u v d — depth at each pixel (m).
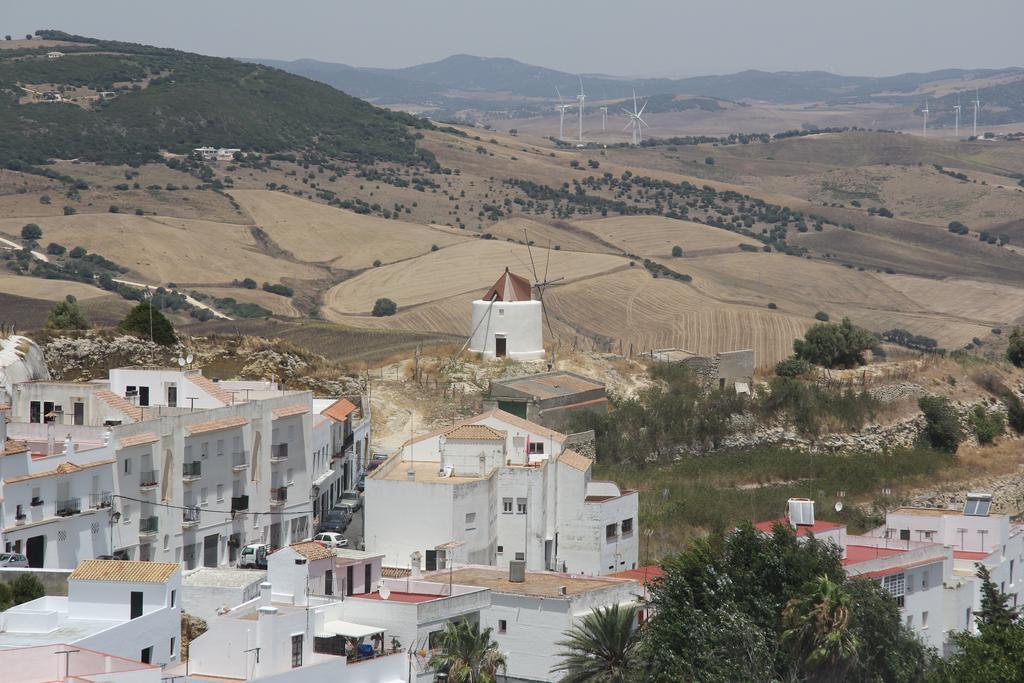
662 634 124.25
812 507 164.38
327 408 186.00
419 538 154.12
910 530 171.50
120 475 139.12
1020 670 126.62
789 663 122.06
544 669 131.38
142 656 104.50
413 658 117.69
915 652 130.62
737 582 129.62
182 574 124.06
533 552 161.88
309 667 109.06
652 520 185.12
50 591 114.31
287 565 121.25
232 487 155.38
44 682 93.44
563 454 169.25
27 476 126.00
